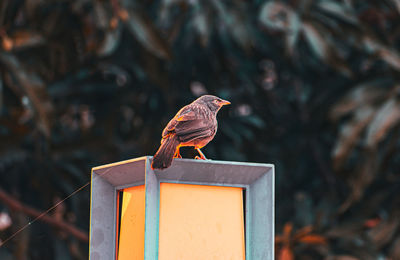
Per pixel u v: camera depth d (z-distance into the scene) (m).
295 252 11.12
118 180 3.78
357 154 11.70
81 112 11.90
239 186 3.76
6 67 9.53
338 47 11.66
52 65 10.53
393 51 10.37
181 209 3.63
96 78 11.60
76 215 11.41
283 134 12.37
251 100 12.24
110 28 9.55
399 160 11.91
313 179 12.56
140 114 12.02
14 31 9.84
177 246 3.58
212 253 3.63
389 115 10.15
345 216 12.05
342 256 10.92
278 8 10.00
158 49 9.49
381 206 12.09
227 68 11.78
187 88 11.92
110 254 3.77
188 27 10.92
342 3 10.48
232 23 10.21
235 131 11.92
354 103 10.45
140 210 3.71
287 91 12.34
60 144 11.03
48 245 10.93
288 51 9.88
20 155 10.75
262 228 3.71
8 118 10.46
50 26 10.22
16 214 10.42
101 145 11.30
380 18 11.07
